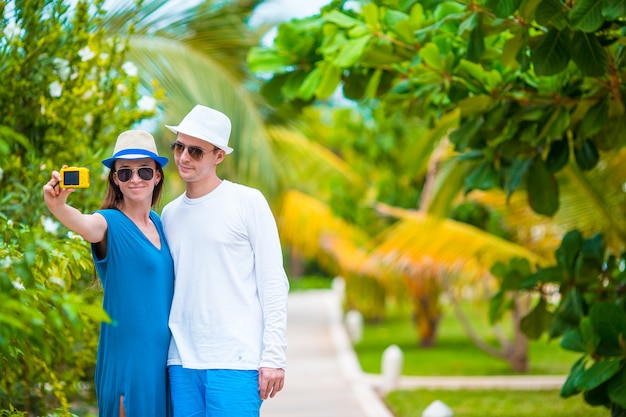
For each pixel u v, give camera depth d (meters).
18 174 5.36
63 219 3.87
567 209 9.70
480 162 6.55
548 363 14.93
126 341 4.10
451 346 18.03
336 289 28.03
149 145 4.24
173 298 4.25
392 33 5.71
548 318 6.38
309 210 17.92
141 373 4.10
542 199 6.36
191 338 4.20
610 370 5.18
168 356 4.24
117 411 4.16
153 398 4.14
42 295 3.37
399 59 5.91
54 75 5.63
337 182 16.02
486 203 10.97
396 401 10.66
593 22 4.64
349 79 6.37
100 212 4.08
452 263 10.58
